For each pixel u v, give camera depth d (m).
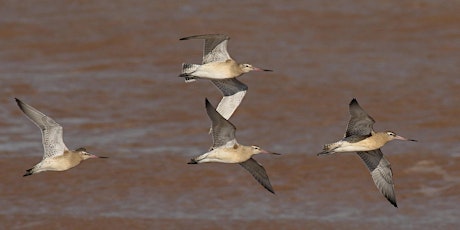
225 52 22.50
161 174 35.25
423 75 43.56
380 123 39.75
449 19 49.31
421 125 39.25
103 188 34.41
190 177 34.94
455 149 36.81
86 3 51.91
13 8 51.31
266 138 38.31
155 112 40.62
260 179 21.77
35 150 37.28
